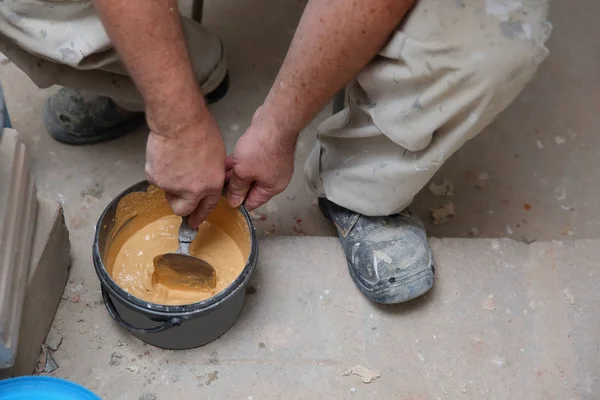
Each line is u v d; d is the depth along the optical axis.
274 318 1.17
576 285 1.23
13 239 0.96
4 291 0.91
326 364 1.13
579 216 1.52
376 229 1.20
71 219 1.39
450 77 0.88
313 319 1.17
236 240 1.19
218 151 0.97
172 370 1.11
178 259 1.08
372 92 0.99
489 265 1.25
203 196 1.00
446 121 0.93
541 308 1.21
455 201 1.53
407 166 1.03
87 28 1.09
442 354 1.15
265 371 1.12
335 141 1.15
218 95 1.61
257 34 1.76
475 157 1.60
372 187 1.12
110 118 1.46
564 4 1.86
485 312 1.20
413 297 1.15
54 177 1.46
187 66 0.89
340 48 0.87
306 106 0.95
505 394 1.12
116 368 1.11
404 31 0.88
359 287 1.19
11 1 1.08
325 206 1.36
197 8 1.56
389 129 0.98
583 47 1.80
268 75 1.68
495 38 0.85
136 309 0.99
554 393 1.12
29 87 1.59
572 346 1.17
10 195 0.97
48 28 1.10
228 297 1.01
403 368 1.13
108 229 1.11
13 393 0.96
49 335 1.13
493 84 0.87
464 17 0.85
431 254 1.21
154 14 0.83
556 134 1.64
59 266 1.15
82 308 1.17
